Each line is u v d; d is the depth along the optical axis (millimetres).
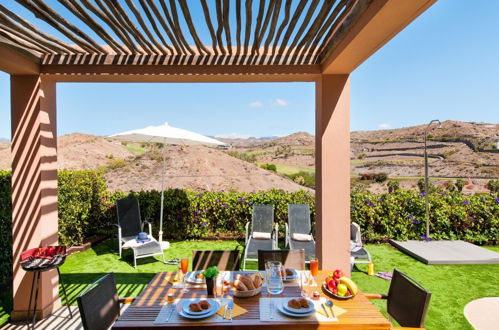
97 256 5410
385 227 6223
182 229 6496
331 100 3408
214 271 2260
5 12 2041
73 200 5512
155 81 3547
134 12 2154
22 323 3193
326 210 3482
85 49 2990
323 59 3172
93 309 2055
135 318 1932
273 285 2291
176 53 3219
